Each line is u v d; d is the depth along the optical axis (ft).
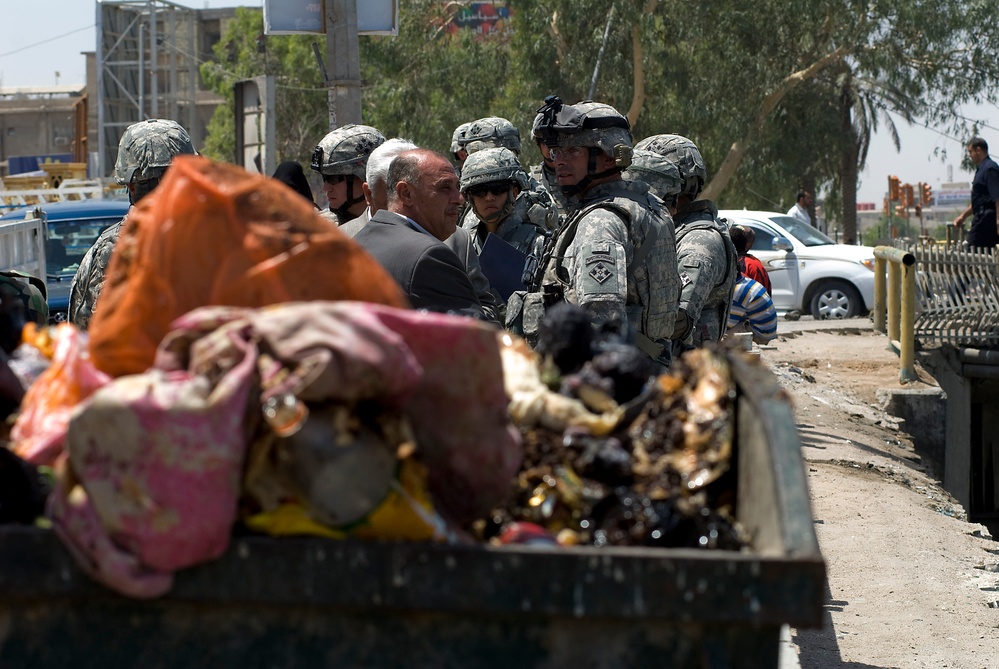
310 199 54.08
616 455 18.75
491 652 15.40
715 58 240.94
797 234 157.99
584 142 37.22
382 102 257.75
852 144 302.04
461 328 16.70
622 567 14.90
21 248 64.03
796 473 15.80
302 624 15.51
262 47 206.80
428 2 259.60
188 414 15.24
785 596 14.76
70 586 15.42
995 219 124.47
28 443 17.47
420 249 33.58
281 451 15.97
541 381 20.52
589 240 35.22
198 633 15.61
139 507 15.02
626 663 15.30
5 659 15.78
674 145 48.29
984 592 49.29
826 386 97.55
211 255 18.37
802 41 249.96
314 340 15.66
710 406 19.16
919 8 233.14
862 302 152.15
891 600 47.44
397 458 16.34
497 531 18.69
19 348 22.04
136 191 43.34
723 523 17.74
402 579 15.06
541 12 225.56
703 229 45.93
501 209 51.55
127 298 18.33
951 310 109.09
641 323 36.68
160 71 431.43
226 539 15.28
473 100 254.88
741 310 71.41
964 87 242.37
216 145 376.68
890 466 74.23
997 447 123.85
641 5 226.17
